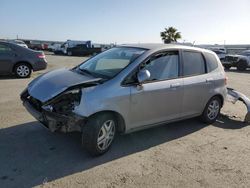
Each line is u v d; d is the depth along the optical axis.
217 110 6.62
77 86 4.39
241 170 4.39
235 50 38.34
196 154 4.88
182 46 5.77
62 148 4.79
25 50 12.23
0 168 4.06
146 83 4.94
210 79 6.16
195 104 5.95
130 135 5.57
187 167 4.39
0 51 11.74
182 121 6.64
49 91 4.47
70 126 4.19
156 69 5.15
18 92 8.90
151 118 5.13
